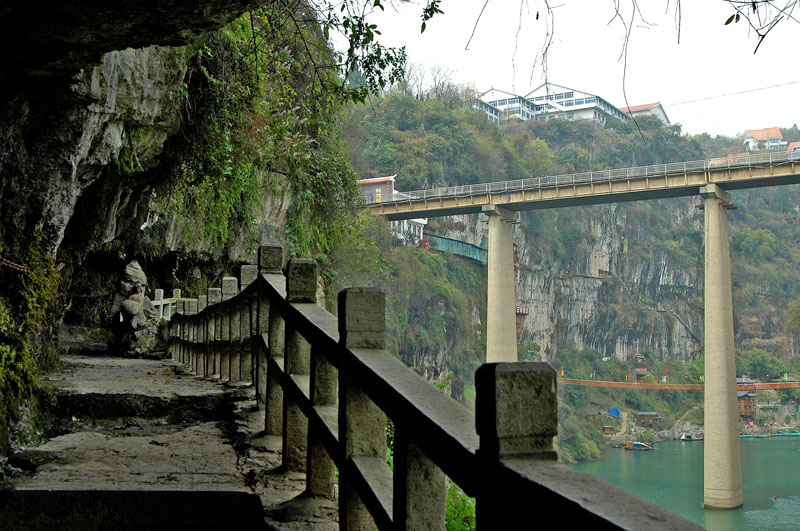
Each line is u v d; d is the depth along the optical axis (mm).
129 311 11211
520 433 1490
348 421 2684
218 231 13312
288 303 3934
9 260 4973
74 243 7527
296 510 3182
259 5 3580
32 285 5113
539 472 1372
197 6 3354
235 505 3561
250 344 6359
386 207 49531
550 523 1244
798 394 87562
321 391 3350
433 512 2049
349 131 32312
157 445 4637
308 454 3396
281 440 4598
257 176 13789
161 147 7324
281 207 15898
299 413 3910
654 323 98562
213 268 15320
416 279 59750
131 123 6371
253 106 9227
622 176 42500
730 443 37125
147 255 13414
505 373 1497
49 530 3533
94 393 5387
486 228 83688
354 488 2555
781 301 104312
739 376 90750
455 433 1740
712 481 37000
